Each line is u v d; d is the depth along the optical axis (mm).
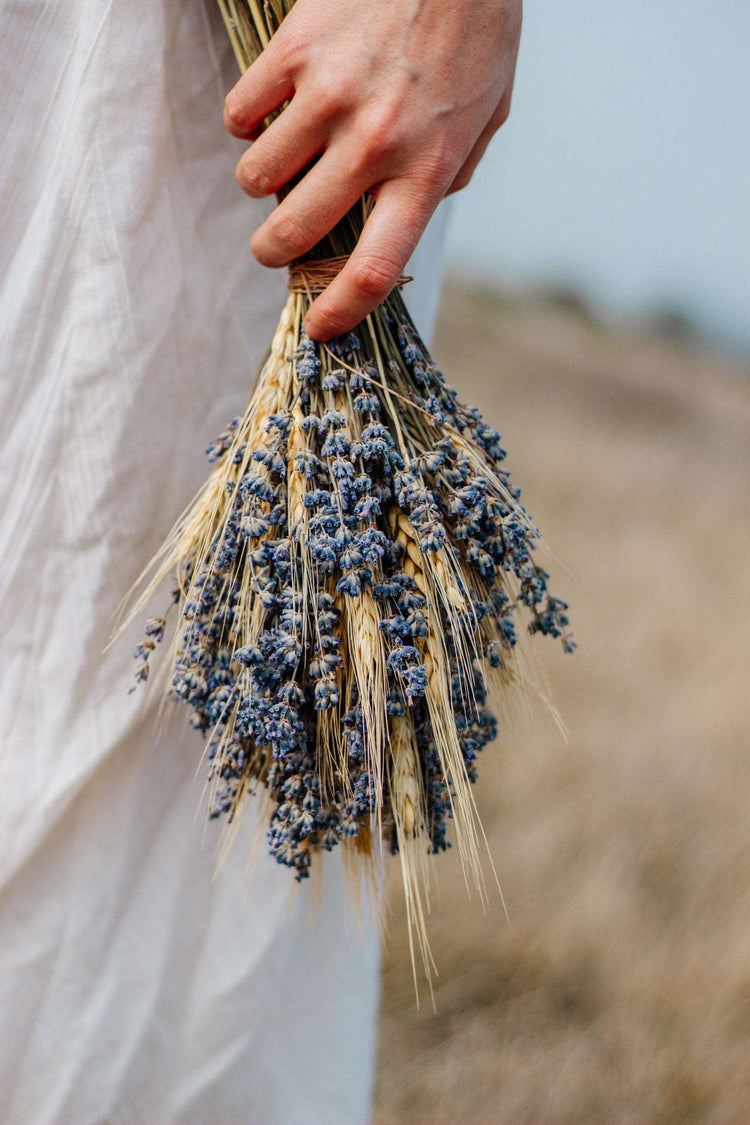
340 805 982
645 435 7352
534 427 6648
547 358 10055
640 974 1665
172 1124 1130
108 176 1016
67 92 1015
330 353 978
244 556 978
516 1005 1607
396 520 971
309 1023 1154
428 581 961
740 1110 1478
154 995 1111
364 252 959
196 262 1042
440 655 958
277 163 973
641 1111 1469
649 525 4410
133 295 1030
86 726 1071
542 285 16312
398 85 954
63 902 1086
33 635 1063
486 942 1703
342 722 961
